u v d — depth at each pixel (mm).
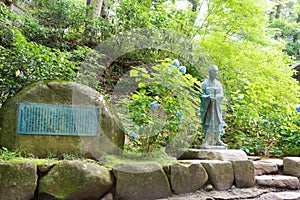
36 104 2918
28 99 2924
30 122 2871
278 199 2602
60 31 5535
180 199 2414
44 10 5852
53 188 2107
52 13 5754
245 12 5660
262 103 4383
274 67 5535
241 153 3018
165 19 5375
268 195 2695
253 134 4168
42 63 3553
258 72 5402
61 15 5723
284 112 4293
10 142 2793
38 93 2965
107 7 6035
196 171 2625
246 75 5258
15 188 2029
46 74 3562
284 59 6277
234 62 5359
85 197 2186
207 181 2672
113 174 2330
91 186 2168
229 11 5805
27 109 2889
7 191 2004
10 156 2459
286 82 5355
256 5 5762
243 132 4250
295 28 11695
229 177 2748
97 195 2225
